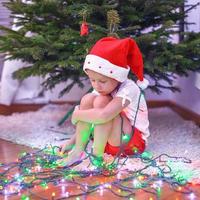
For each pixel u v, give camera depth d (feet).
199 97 9.29
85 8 7.16
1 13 10.11
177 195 5.35
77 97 10.63
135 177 5.83
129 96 6.44
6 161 6.69
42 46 7.35
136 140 6.68
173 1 7.83
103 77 6.31
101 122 6.25
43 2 7.38
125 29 7.30
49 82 8.14
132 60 6.52
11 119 9.52
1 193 5.38
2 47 7.71
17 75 8.04
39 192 5.46
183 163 6.44
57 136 8.07
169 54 7.39
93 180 5.86
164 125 9.02
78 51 7.30
